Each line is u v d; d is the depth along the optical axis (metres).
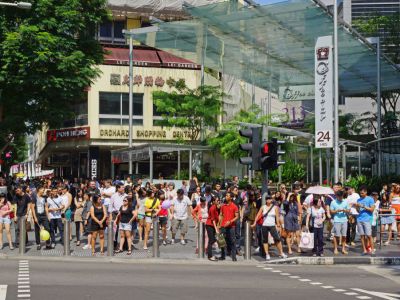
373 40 35.31
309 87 36.41
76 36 30.86
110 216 18.50
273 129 31.77
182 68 48.69
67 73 28.97
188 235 24.00
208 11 28.00
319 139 25.73
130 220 18.53
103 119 46.44
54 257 17.64
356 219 20.05
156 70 47.88
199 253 17.92
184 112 42.22
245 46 34.44
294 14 27.44
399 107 70.06
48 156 59.28
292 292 11.84
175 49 36.34
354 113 65.50
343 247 18.84
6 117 29.66
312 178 37.19
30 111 29.61
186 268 15.83
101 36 49.91
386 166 36.19
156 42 34.69
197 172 36.03
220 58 38.00
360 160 38.09
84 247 19.78
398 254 18.62
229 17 28.59
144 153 34.03
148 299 10.71
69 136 47.31
